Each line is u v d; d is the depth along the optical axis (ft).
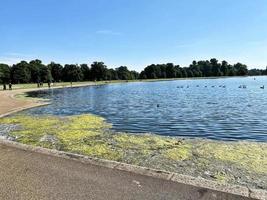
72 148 40.27
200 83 374.63
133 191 20.07
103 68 498.28
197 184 21.29
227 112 87.66
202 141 45.50
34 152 29.50
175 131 58.75
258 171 30.63
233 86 276.62
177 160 34.40
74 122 64.80
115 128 60.64
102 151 38.55
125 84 387.96
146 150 39.22
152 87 289.12
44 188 20.54
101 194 19.57
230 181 27.73
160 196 19.33
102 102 126.72
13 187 20.75
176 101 129.39
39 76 401.49
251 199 18.94
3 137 48.96
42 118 71.31
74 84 344.90
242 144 43.09
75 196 19.26
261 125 64.03
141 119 74.64
